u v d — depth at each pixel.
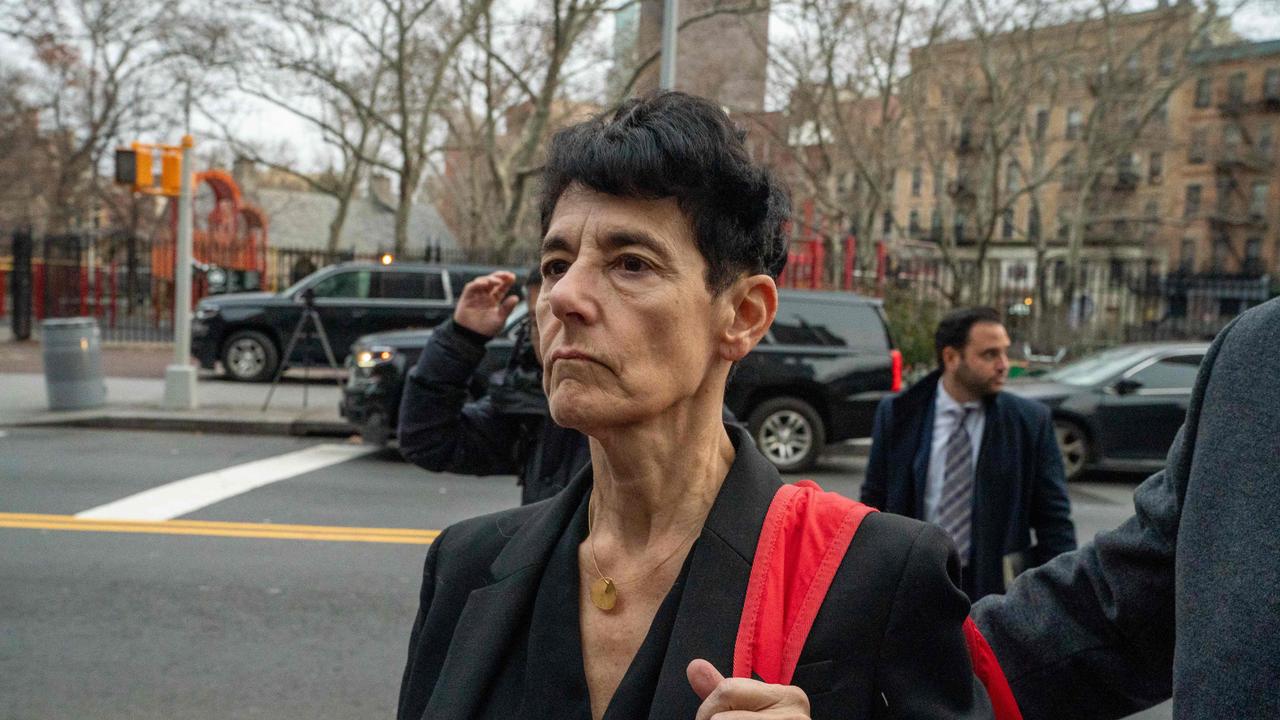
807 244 18.92
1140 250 45.72
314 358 15.27
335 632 4.65
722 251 0.98
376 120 23.38
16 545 6.02
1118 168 45.00
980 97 29.52
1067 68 25.55
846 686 0.92
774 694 0.82
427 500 7.71
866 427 10.02
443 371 2.66
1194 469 1.10
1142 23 25.78
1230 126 47.19
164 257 25.05
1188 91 47.81
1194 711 1.00
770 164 1.06
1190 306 22.48
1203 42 25.92
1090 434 10.05
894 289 15.16
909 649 0.93
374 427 9.57
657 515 1.03
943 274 23.56
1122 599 1.25
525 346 2.73
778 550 0.97
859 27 24.64
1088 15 24.22
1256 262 47.47
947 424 3.42
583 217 0.97
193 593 5.18
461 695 1.04
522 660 1.06
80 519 6.71
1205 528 1.05
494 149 23.58
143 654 4.33
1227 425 1.07
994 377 3.26
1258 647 0.95
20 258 20.55
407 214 23.84
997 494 3.21
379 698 3.93
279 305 15.27
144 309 23.02
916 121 28.39
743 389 9.80
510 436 2.77
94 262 24.58
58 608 4.90
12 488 7.72
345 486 8.20
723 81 24.25
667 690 0.91
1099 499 9.13
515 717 1.03
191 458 9.39
